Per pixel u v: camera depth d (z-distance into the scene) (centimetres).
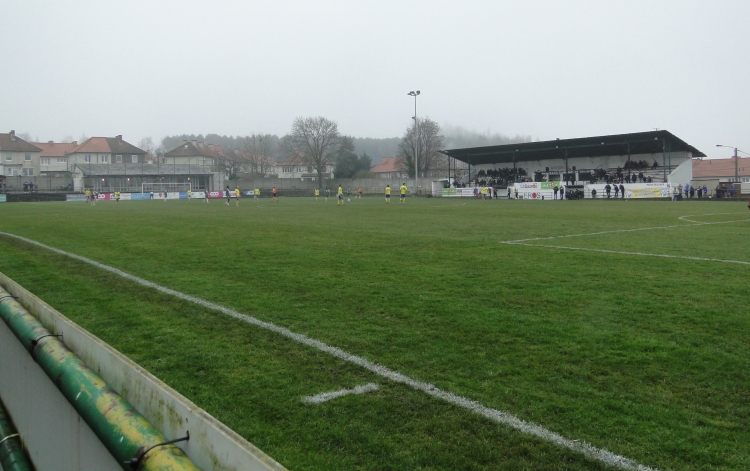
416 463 336
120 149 10281
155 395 211
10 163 9244
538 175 6494
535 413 400
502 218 2484
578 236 1617
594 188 5362
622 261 1106
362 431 377
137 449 179
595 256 1180
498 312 692
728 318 653
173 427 197
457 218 2500
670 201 4734
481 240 1512
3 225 2192
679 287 838
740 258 1144
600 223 2141
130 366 236
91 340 282
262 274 990
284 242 1498
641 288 834
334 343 573
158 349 564
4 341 381
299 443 362
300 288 860
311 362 519
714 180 6756
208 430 173
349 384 462
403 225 2078
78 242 1549
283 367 507
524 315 676
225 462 164
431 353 538
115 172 7444
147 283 918
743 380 461
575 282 885
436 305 733
